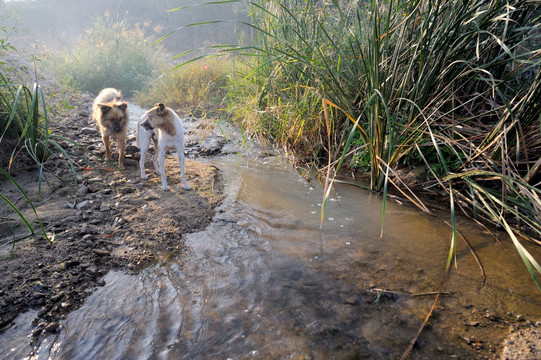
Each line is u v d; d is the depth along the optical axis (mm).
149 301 2523
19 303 2416
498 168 3855
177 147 4129
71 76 10273
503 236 3426
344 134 5254
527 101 3582
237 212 3852
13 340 2156
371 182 4441
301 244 3279
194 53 16344
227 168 5176
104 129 4543
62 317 2354
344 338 2213
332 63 5352
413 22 4566
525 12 4160
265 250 3180
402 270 2904
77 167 4520
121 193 4012
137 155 5195
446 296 2594
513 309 2457
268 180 4777
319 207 4020
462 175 3660
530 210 3398
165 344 2162
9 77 5363
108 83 11281
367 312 2441
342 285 2719
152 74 11391
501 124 3707
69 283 2639
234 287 2686
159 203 3885
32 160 4484
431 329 2281
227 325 2316
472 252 3143
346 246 3252
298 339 2203
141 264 2926
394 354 2096
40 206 3582
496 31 4324
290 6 6051
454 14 4082
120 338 2203
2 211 3430
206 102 8594
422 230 3521
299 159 5418
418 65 4512
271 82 6141
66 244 3021
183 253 3105
